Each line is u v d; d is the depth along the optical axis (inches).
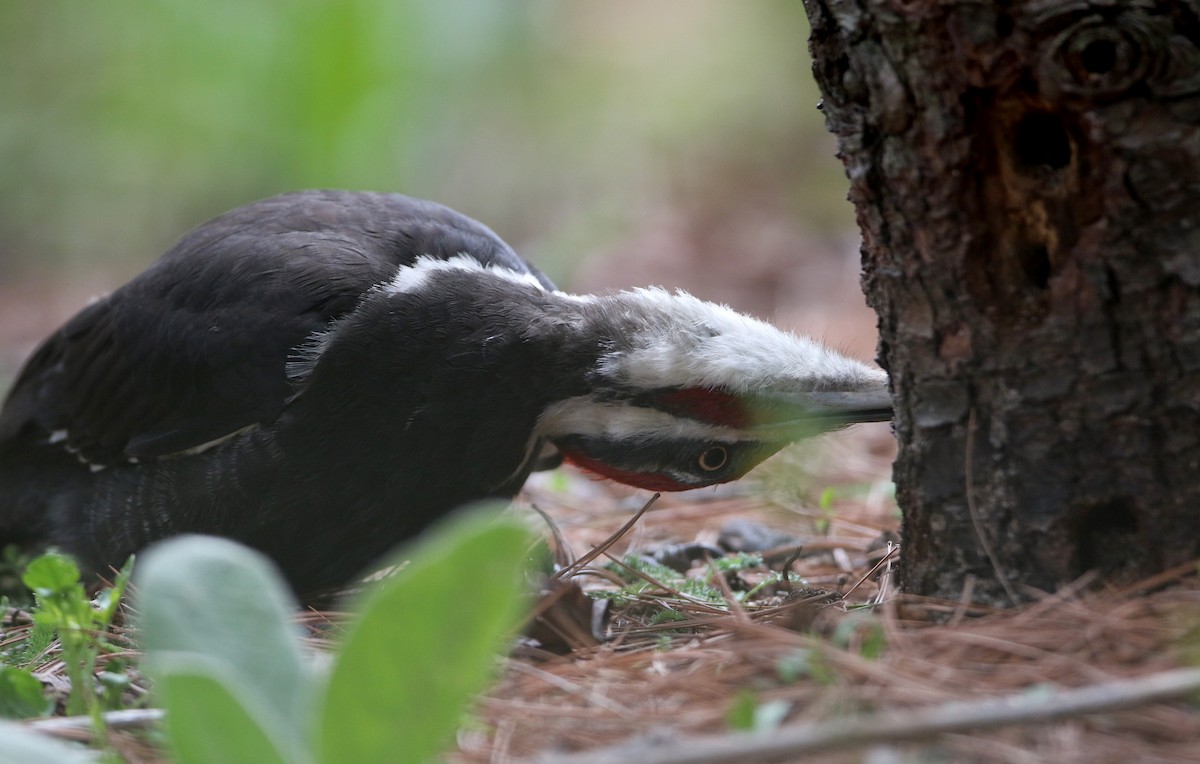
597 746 232.2
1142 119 246.7
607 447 348.2
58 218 941.2
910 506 287.7
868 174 275.1
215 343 348.2
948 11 253.0
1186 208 249.1
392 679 202.7
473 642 201.9
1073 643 247.0
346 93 920.3
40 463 393.1
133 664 286.7
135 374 365.7
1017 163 260.2
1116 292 255.8
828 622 275.3
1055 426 265.3
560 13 1056.2
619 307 345.4
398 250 362.0
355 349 338.0
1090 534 269.6
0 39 940.6
